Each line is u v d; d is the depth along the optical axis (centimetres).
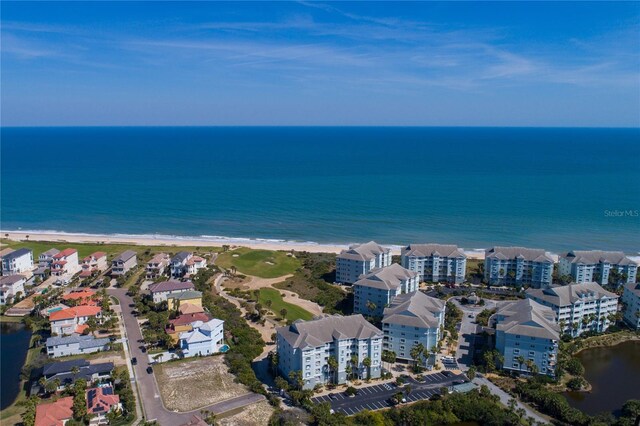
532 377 16838
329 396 15762
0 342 19262
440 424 14538
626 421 14050
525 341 16950
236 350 18088
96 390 14775
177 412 14550
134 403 14700
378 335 16738
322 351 16325
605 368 18025
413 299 19175
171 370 17025
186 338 18000
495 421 14162
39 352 18238
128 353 18150
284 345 16650
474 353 18675
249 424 14000
